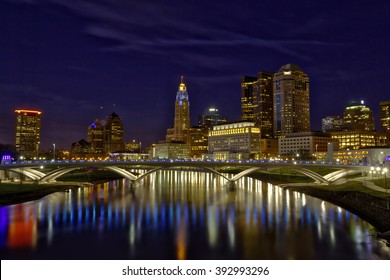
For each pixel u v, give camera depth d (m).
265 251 65.50
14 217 98.06
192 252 65.25
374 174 177.38
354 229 81.19
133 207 119.06
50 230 82.88
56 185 178.75
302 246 68.25
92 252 65.50
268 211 108.44
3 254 64.44
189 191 172.00
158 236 77.06
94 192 164.50
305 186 168.75
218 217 99.50
